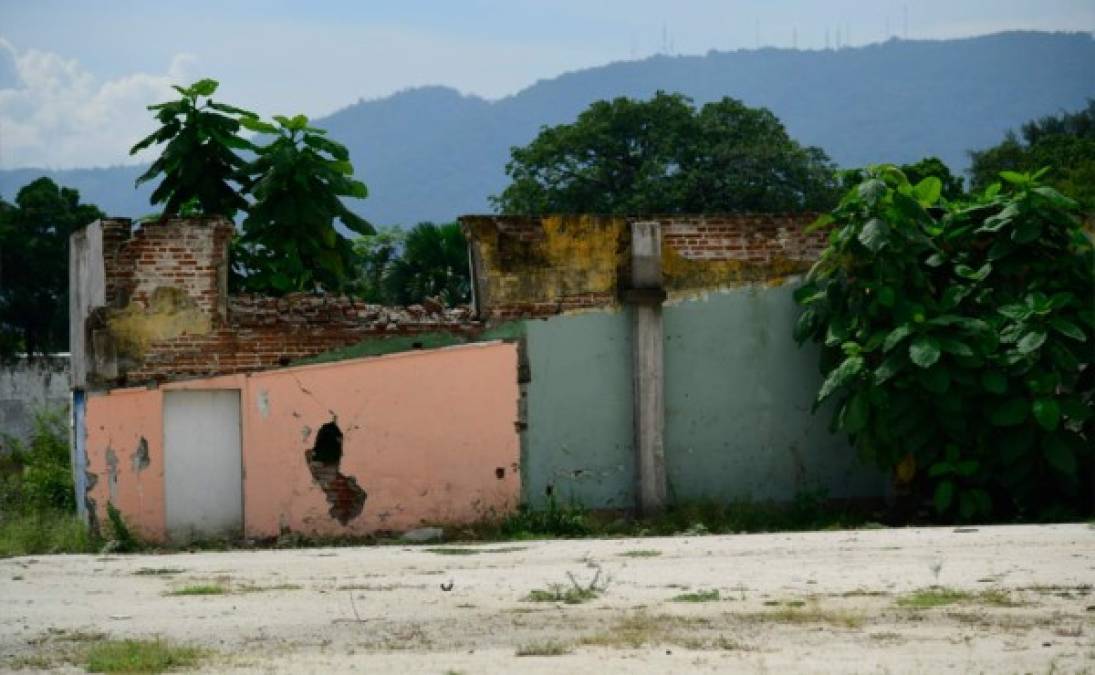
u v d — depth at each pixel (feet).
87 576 54.60
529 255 74.02
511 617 41.68
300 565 56.24
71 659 37.45
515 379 73.46
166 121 75.72
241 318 71.31
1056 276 71.05
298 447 71.15
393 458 72.02
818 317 73.31
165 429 70.38
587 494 74.08
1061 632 37.58
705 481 75.56
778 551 55.88
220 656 36.94
